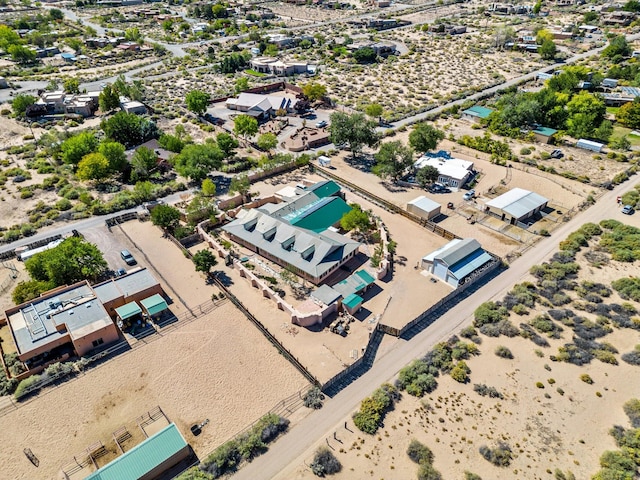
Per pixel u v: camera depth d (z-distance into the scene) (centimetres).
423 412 7619
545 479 6662
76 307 9156
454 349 8750
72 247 10225
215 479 6644
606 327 9231
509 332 9125
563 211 13312
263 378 8256
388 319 9581
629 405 7656
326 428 7369
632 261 11094
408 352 8781
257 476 6700
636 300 9925
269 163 15200
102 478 6356
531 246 11838
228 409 7700
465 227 12638
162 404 7781
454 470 6769
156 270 10900
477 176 15238
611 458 6806
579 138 17650
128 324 9319
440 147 17250
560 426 7412
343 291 9931
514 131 17862
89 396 7912
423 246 11862
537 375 8300
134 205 13400
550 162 16038
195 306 9862
